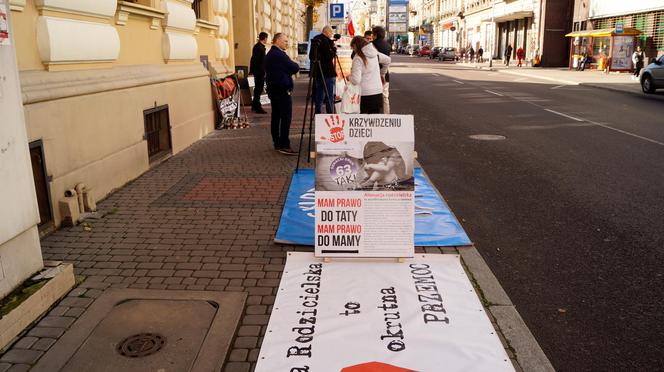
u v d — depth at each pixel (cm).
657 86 1923
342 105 902
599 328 369
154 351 326
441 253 482
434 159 887
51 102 520
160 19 840
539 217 593
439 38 8725
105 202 614
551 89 2220
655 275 449
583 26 3662
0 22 342
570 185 721
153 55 824
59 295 384
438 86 2381
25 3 500
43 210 511
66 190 546
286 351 327
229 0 1389
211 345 329
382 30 1130
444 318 365
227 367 314
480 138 1077
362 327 353
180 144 911
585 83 2402
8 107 353
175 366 312
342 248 448
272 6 2431
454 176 776
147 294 393
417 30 10712
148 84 762
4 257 352
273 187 681
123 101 679
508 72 3453
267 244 493
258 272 434
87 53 597
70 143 554
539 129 1183
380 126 442
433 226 541
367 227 447
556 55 4038
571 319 381
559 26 3991
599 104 1667
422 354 326
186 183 698
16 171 360
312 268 436
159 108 808
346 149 440
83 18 603
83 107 579
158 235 513
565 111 1492
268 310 376
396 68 4138
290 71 866
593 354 340
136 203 611
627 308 396
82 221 547
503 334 353
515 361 325
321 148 439
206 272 433
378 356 323
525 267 465
